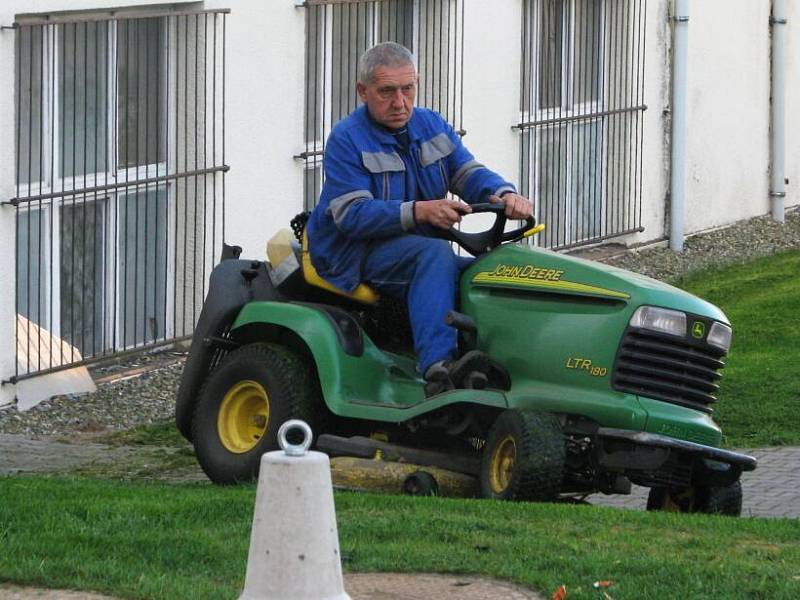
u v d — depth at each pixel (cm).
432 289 1543
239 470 1631
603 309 1507
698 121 3656
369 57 1596
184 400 1739
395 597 1105
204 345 1708
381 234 1568
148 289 2361
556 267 1533
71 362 2192
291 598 935
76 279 2234
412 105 1606
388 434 1617
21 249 2141
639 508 1770
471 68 2938
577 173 3294
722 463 1548
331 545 945
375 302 1612
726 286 3180
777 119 3947
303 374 1625
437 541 1254
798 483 1883
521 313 1537
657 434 1479
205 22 2375
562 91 3234
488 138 2997
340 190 1581
